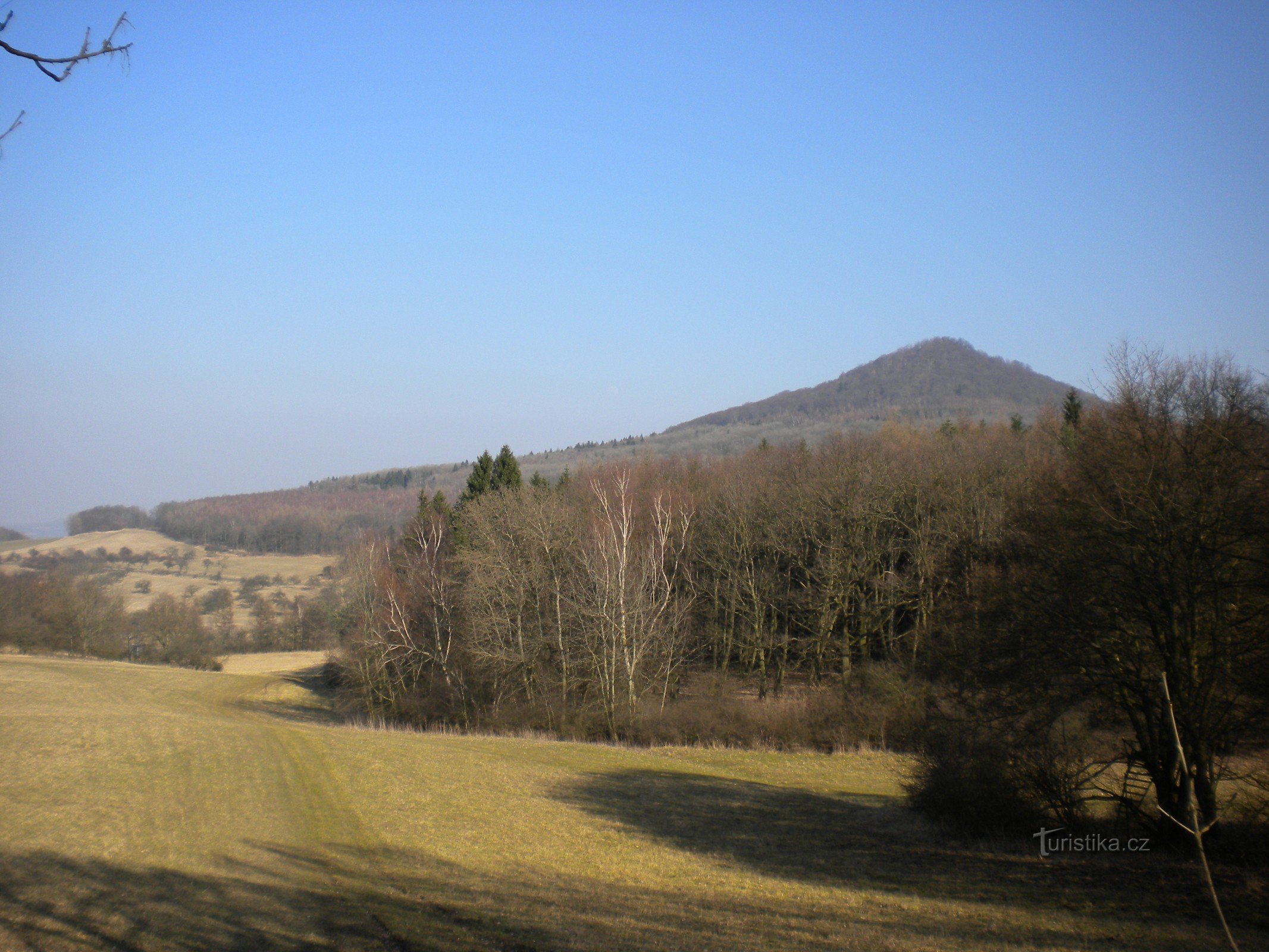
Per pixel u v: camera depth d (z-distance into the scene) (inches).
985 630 854.5
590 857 837.2
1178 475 726.5
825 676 1993.1
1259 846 673.0
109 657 3459.6
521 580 1918.1
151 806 936.9
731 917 605.0
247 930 570.3
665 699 1827.0
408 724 2039.9
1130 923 552.7
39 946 516.4
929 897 666.2
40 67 251.4
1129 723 826.2
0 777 1015.0
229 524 6058.1
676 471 3080.7
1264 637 671.1
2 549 5733.3
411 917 604.4
